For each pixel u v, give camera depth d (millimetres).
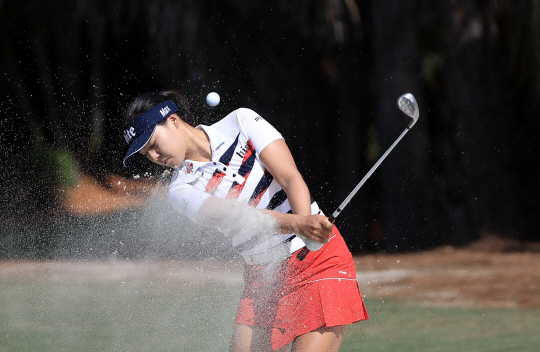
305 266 10547
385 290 28703
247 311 10977
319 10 46875
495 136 46406
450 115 46906
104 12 49781
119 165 50625
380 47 46000
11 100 55688
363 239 51344
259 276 10844
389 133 45875
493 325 21016
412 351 17547
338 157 55156
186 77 47188
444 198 46406
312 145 57156
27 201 43188
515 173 49344
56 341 17828
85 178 49188
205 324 18547
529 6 43969
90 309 21859
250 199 10562
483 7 46094
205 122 33250
